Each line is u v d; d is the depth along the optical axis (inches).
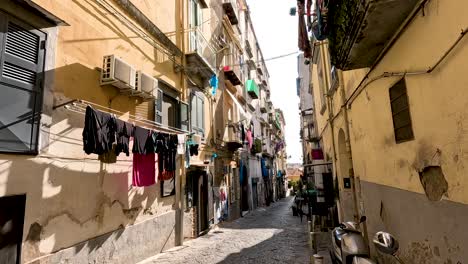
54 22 181.2
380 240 118.0
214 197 488.1
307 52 272.8
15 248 150.1
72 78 196.7
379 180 198.1
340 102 315.9
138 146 228.5
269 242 348.2
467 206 98.7
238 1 895.7
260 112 1119.6
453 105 103.3
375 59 183.0
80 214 195.2
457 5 96.0
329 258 265.0
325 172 525.3
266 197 1077.8
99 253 209.9
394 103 161.9
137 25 285.7
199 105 449.7
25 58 161.8
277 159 1631.4
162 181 311.0
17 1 155.6
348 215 336.8
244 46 901.8
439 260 120.6
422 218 135.0
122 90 249.4
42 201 166.2
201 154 443.5
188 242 357.4
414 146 139.2
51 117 176.1
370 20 137.2
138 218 265.3
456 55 99.1
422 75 125.5
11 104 151.3
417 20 125.3
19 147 153.9
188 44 406.3
